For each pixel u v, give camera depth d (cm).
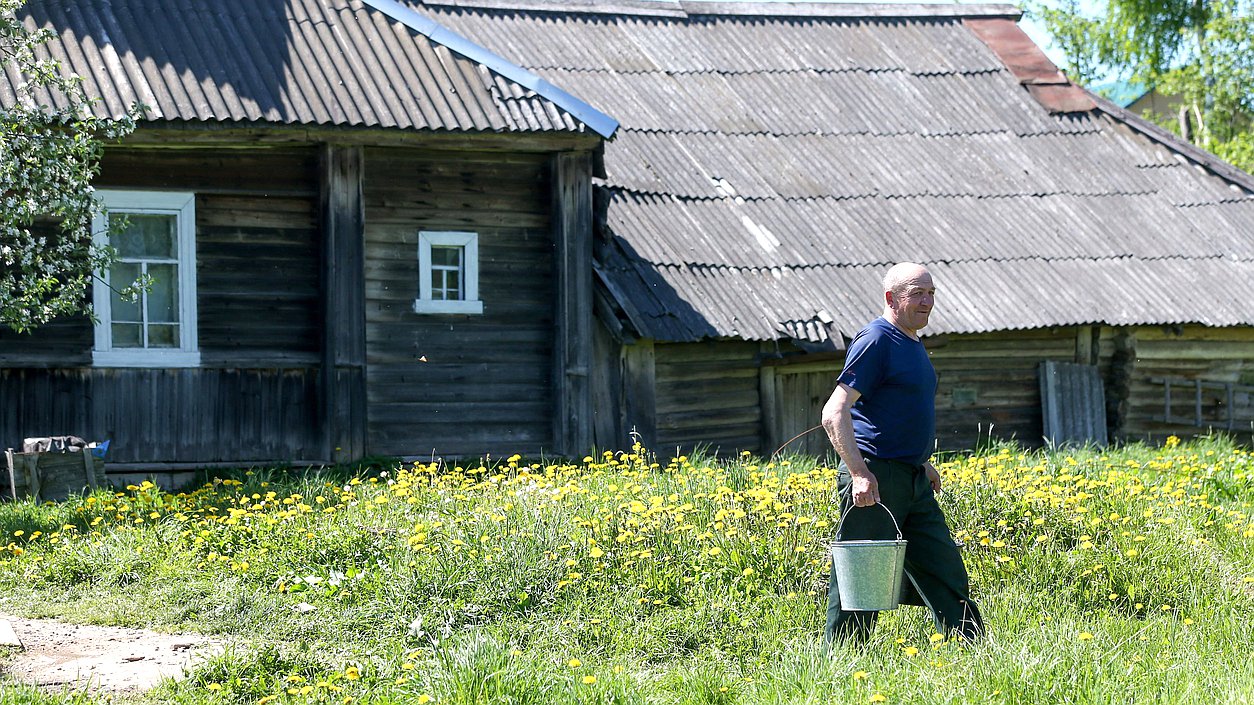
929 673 2002
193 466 4562
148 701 2048
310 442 4678
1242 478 3753
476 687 1952
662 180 6025
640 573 2606
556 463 4734
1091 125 6925
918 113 6850
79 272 4119
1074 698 1933
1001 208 6281
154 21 4675
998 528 2886
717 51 7100
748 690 2022
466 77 4784
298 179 4678
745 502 2988
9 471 4081
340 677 2083
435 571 2580
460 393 4844
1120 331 6084
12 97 4234
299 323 4688
